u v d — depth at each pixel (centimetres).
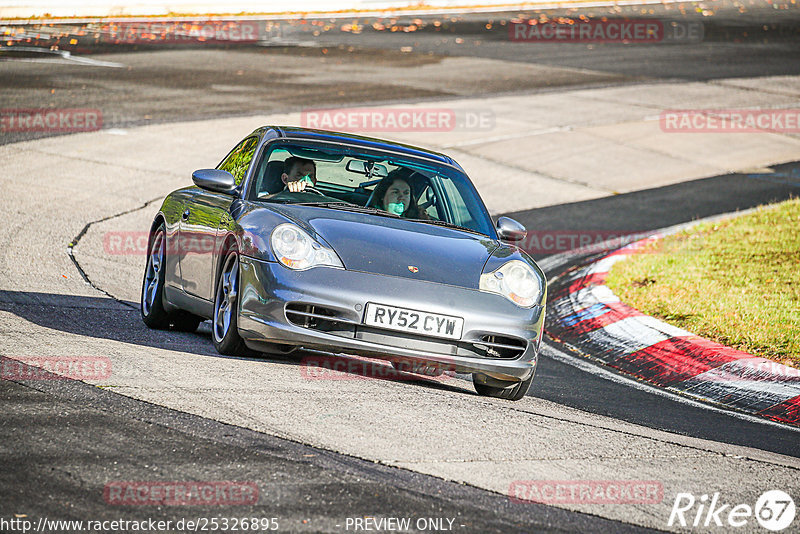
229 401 1883
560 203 5550
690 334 3147
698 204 5662
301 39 10619
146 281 2838
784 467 1939
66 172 5112
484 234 2552
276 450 1630
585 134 7162
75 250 3775
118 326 2648
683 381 2852
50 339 2291
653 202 5678
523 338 2223
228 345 2281
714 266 4075
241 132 6272
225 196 2542
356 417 1880
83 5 11056
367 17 12731
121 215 4466
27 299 2819
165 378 2005
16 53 8475
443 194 2612
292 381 2119
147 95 7175
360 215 2398
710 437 2189
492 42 11069
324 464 1589
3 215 4156
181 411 1784
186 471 1495
